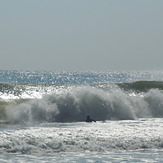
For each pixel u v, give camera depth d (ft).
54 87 393.91
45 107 292.40
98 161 160.35
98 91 311.88
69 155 169.27
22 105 290.97
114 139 190.08
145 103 322.34
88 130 213.46
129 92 374.22
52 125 249.34
